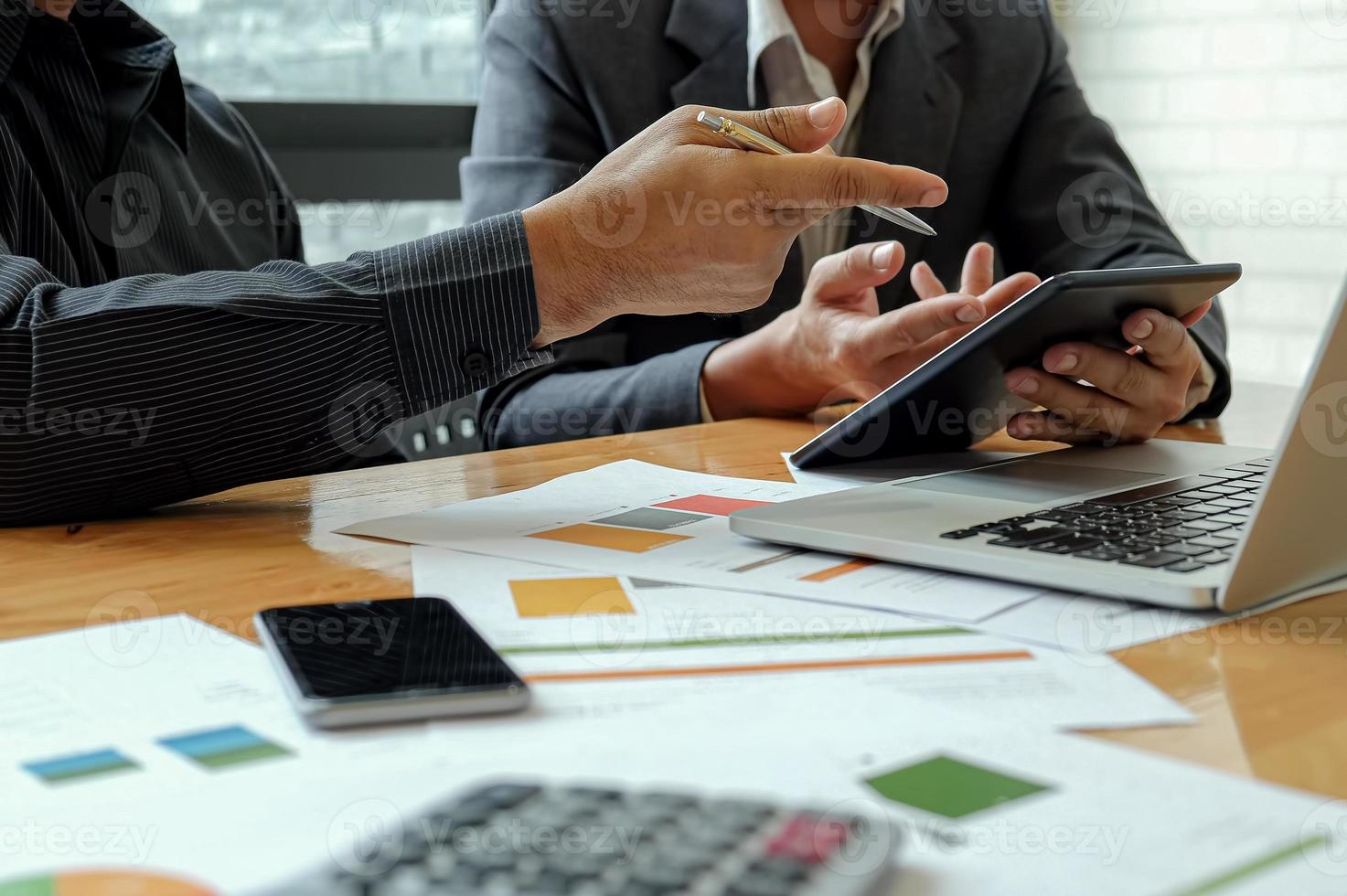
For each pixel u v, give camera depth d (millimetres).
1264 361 2432
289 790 278
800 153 619
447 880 212
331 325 624
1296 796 271
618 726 320
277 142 1820
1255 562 406
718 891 207
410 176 1969
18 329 595
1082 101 1459
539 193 1265
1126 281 628
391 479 740
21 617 438
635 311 665
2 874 238
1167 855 242
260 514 639
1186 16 2471
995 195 1443
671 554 520
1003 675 360
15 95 912
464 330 637
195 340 612
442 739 312
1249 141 2402
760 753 294
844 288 883
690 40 1317
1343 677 361
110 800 275
